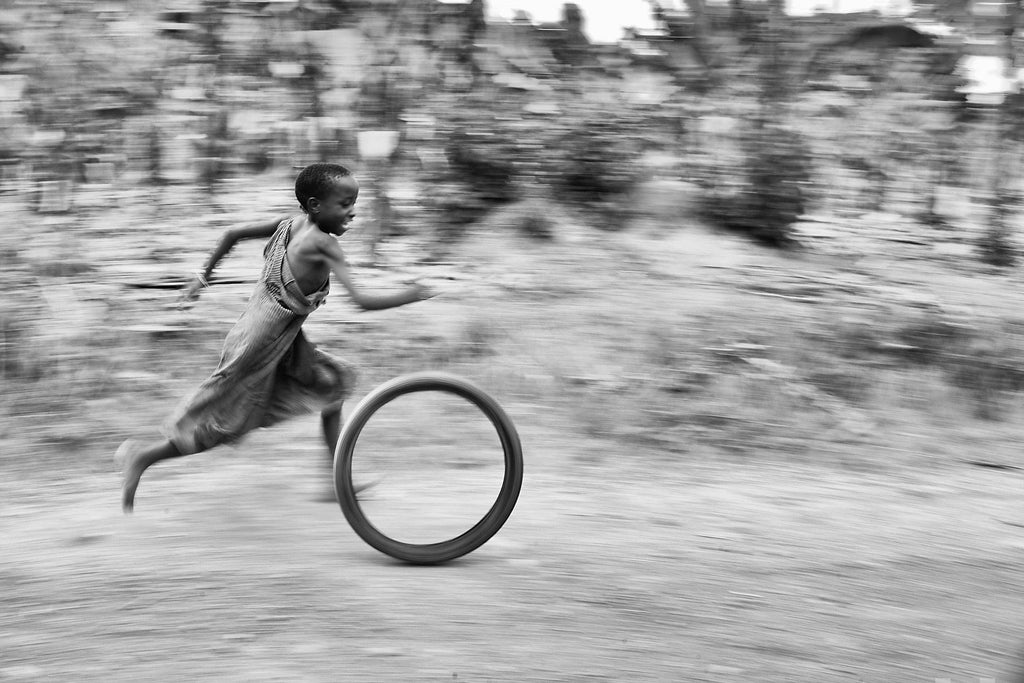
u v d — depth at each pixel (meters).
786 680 3.43
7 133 8.31
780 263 8.82
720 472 5.69
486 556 4.44
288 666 3.40
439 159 8.77
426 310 7.52
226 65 8.57
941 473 5.81
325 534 4.64
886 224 9.28
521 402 6.45
